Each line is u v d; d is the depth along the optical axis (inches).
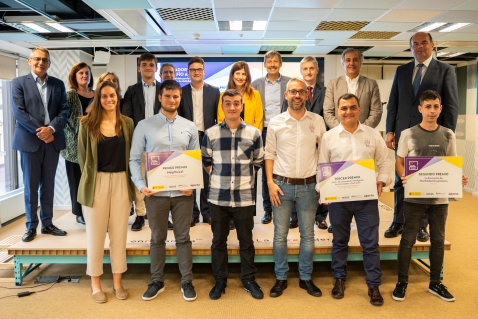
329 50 279.6
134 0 167.5
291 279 133.5
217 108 145.3
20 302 118.3
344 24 210.4
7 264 147.7
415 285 128.6
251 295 120.7
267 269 143.2
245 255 120.0
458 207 249.8
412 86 131.6
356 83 138.4
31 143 135.1
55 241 134.3
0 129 235.5
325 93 142.2
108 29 217.5
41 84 138.6
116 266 119.0
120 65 290.0
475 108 295.3
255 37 240.8
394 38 242.2
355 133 114.2
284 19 199.5
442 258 119.5
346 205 115.0
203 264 148.9
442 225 117.0
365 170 111.2
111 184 114.7
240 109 113.3
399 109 134.4
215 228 118.5
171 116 116.0
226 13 188.4
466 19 199.0
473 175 296.2
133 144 115.2
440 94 128.6
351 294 122.0
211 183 117.9
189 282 119.8
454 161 110.4
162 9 181.3
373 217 114.2
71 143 148.5
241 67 139.4
